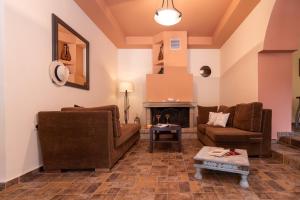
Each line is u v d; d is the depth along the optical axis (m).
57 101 3.12
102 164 2.69
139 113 6.75
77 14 3.80
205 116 5.21
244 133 3.29
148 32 5.99
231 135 3.27
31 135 2.56
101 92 5.17
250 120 3.42
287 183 2.28
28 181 2.36
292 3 3.32
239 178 2.45
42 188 2.16
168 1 4.11
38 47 2.68
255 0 3.74
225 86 6.08
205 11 4.59
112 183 2.29
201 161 2.42
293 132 3.91
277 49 3.66
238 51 4.94
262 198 1.93
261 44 3.75
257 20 3.91
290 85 3.93
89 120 2.63
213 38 6.11
